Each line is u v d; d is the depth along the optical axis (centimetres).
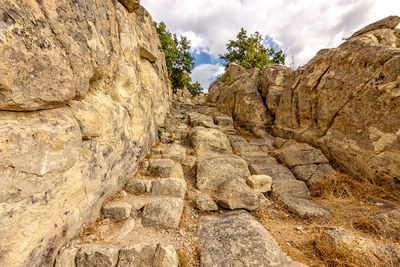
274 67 951
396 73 398
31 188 193
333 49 596
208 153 639
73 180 262
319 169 510
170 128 872
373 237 292
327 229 310
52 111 235
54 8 225
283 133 780
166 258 238
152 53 729
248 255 253
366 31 620
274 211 389
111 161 373
